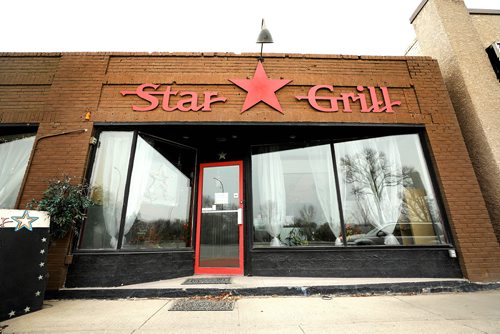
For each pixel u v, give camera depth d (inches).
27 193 158.9
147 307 129.3
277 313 119.8
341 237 181.2
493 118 191.5
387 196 189.0
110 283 150.1
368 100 197.3
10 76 189.0
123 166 176.4
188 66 200.1
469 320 109.5
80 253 152.8
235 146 211.6
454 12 222.7
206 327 104.3
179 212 195.0
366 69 205.9
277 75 200.8
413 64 207.0
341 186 193.5
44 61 194.9
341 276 168.4
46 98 183.6
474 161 192.9
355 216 185.5
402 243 178.4
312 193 195.6
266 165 206.4
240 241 190.2
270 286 148.9
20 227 122.9
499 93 199.0
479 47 212.1
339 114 190.5
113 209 168.1
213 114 186.1
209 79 195.8
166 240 183.0
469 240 164.7
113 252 156.0
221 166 210.2
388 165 195.5
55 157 167.2
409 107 195.6
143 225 174.7
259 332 99.7
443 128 189.5
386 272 167.5
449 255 166.6
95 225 163.5
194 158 213.0
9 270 116.0
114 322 109.5
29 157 178.5
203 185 208.1
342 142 203.9
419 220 180.9
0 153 183.8
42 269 129.3
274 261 176.1
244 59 204.4
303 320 111.3
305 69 204.1
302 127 190.7
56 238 148.3
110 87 189.8
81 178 163.3
